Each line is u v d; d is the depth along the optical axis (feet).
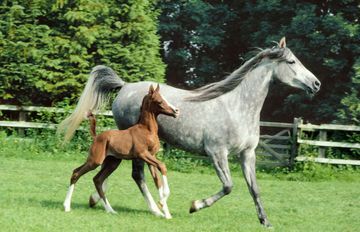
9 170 47.16
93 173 48.93
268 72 32.42
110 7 59.82
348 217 36.96
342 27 82.53
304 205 40.63
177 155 56.85
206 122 32.30
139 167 33.45
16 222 27.45
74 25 59.67
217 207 37.63
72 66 58.90
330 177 55.06
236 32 99.19
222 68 103.45
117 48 59.41
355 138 57.21
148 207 33.22
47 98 61.41
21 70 58.08
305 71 32.53
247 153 32.76
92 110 35.35
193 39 92.99
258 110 32.55
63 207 32.45
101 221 29.27
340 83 88.12
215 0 99.25
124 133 31.19
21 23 58.75
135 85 34.99
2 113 60.34
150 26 60.49
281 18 90.68
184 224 30.35
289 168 56.85
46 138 57.82
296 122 57.00
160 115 33.01
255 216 35.14
